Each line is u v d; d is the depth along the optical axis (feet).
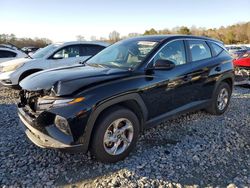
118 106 11.21
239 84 28.12
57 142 9.86
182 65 14.26
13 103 21.24
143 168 10.89
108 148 11.05
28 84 11.33
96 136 10.48
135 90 11.43
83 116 9.89
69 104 9.84
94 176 10.33
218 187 9.72
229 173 10.66
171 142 13.33
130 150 11.73
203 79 15.46
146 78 12.06
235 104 20.83
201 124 15.92
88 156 11.78
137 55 13.05
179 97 13.97
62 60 25.72
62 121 9.82
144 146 12.83
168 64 12.08
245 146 13.10
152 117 12.71
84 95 10.03
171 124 15.78
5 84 24.07
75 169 10.80
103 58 14.53
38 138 10.50
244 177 10.36
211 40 17.44
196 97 15.30
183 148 12.68
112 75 11.37
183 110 14.43
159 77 12.60
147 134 14.23
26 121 11.03
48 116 10.09
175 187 9.71
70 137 9.86
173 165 11.15
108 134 10.93
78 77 10.90
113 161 11.21
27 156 11.80
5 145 12.89
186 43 15.06
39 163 11.23
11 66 24.34
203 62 15.66
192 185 9.84
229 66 17.78
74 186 9.73
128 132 11.62
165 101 13.12
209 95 16.42
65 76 11.05
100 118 10.58
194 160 11.59
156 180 10.09
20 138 13.74
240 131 15.05
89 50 27.73
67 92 9.97
